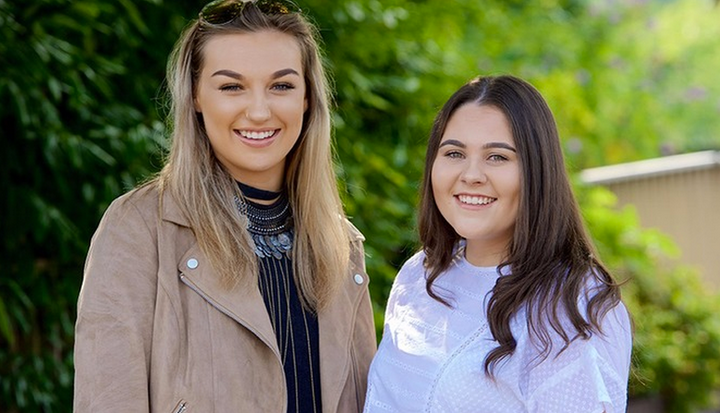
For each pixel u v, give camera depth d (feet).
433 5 18.54
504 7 26.27
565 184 7.77
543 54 29.12
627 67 35.58
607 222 21.36
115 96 14.39
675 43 39.68
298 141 8.53
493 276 8.04
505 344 7.51
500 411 7.57
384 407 8.18
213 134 7.97
